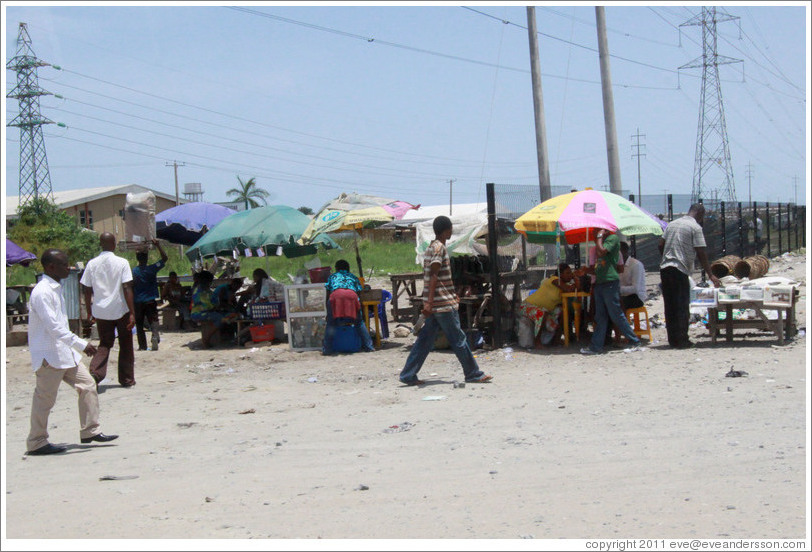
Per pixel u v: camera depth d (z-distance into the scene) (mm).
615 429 7094
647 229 11766
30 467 6922
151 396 10367
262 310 14594
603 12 17609
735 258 18625
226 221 15383
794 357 10102
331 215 13734
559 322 12586
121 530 4984
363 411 8617
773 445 6223
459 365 11336
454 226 13570
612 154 17672
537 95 17781
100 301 10820
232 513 5242
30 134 49312
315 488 5746
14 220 42688
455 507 5137
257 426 8180
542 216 11578
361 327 13234
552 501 5160
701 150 46031
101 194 56344
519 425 7477
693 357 10562
